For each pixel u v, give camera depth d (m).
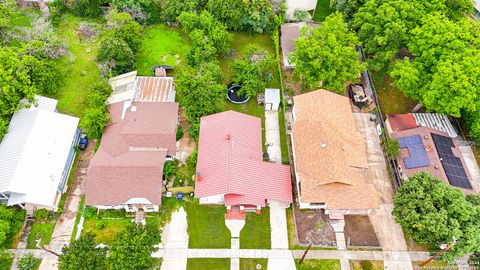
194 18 64.62
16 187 46.03
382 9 57.88
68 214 49.00
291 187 50.25
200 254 46.44
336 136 51.09
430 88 51.38
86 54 65.75
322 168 48.19
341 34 57.28
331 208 47.19
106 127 54.75
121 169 48.75
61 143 51.50
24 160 48.25
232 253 46.59
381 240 47.59
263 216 49.50
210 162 50.34
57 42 63.88
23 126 51.78
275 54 66.75
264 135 57.06
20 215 47.47
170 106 56.94
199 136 53.59
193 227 48.38
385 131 56.28
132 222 47.53
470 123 54.56
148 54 66.44
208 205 50.28
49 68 58.69
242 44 68.31
